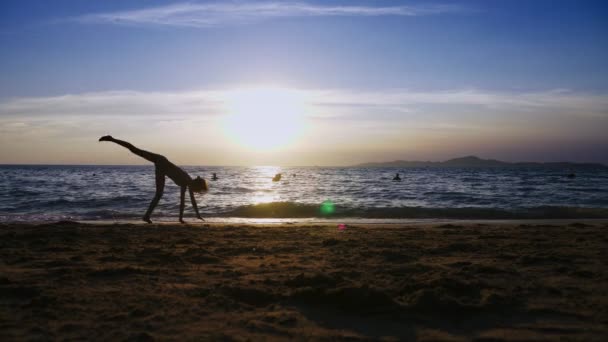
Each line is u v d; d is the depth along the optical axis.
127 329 3.40
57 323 3.53
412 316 3.77
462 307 3.90
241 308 3.96
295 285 4.67
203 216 14.70
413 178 53.19
